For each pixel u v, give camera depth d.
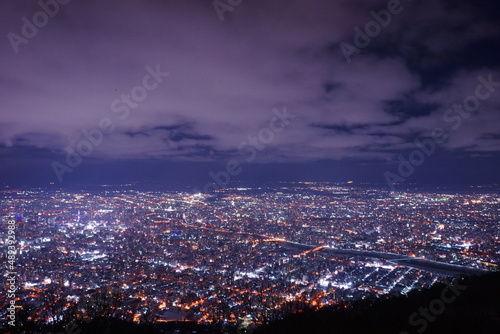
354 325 12.52
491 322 11.23
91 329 14.47
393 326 11.80
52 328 14.49
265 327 14.73
